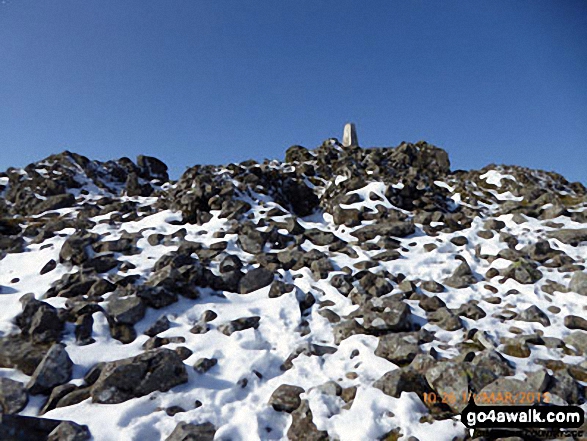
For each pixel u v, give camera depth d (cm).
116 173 1811
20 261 926
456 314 745
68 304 734
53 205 1343
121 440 466
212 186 1250
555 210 1170
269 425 509
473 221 1169
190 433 479
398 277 887
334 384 556
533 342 644
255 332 695
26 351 612
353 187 1364
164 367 565
